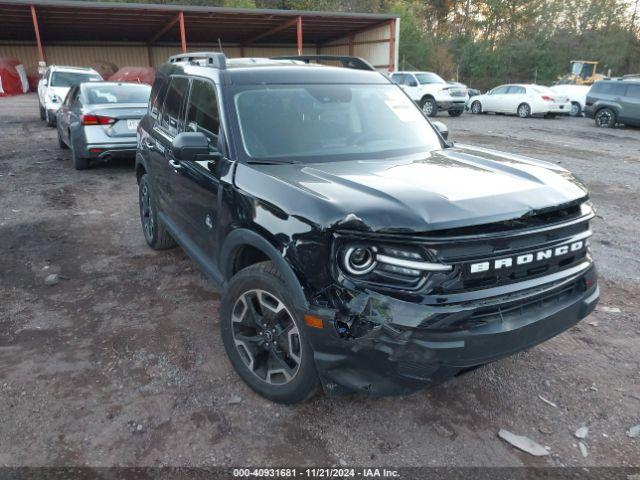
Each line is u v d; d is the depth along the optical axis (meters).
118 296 4.61
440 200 2.57
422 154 3.67
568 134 16.64
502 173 3.12
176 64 4.95
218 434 2.89
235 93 3.67
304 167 3.26
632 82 17.98
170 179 4.46
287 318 2.94
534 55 57.25
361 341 2.45
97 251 5.71
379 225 2.40
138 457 2.72
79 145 9.23
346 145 3.64
